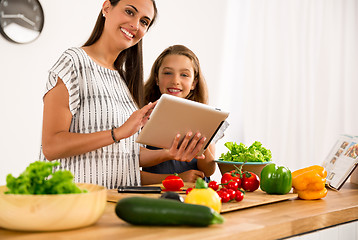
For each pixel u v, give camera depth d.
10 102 3.39
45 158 1.75
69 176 1.03
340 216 1.37
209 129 1.75
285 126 5.02
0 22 3.27
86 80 1.78
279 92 4.97
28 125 3.49
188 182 2.00
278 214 1.27
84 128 1.77
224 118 1.73
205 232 1.02
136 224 1.08
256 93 4.80
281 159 4.99
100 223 1.10
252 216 1.24
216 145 4.54
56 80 1.68
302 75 5.15
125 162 1.90
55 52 3.62
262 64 4.85
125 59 2.10
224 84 4.66
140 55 2.12
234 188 1.48
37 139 3.56
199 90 2.63
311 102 5.23
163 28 4.16
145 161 2.06
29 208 0.97
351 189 1.90
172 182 1.58
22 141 3.46
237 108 4.74
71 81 1.71
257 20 4.82
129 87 2.11
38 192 1.00
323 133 5.33
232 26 4.71
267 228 1.11
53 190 1.02
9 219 0.98
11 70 3.38
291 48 5.06
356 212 1.44
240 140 4.75
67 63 1.72
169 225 1.08
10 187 1.02
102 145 1.67
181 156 1.75
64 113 1.67
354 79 5.60
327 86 5.36
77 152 1.67
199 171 2.26
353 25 5.57
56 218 0.98
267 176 1.58
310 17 5.20
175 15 4.26
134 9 1.84
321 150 5.32
